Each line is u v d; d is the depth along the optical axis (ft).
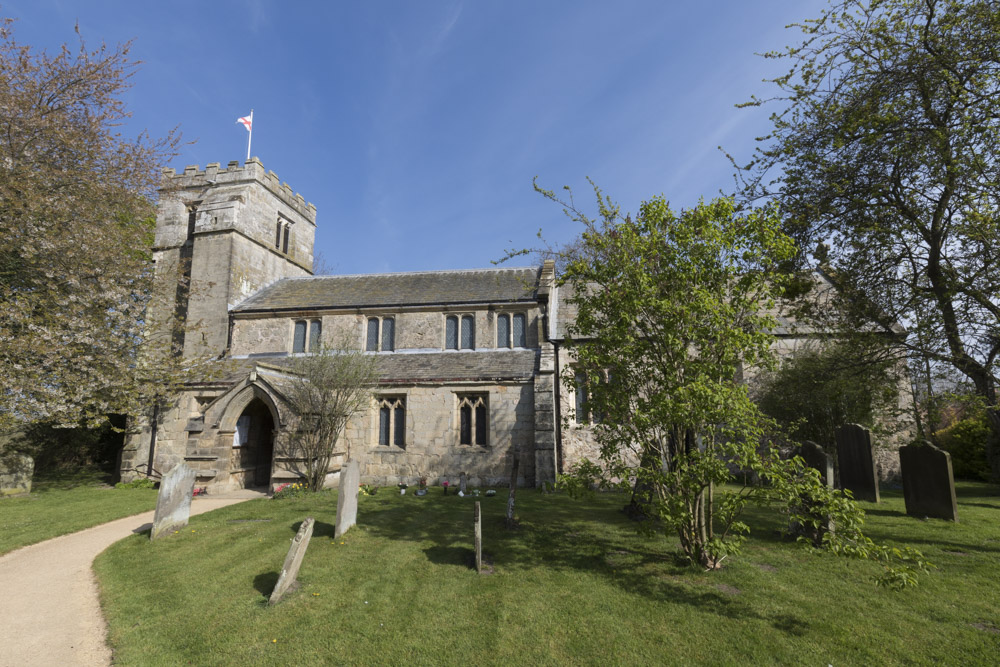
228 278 74.90
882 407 42.57
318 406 52.31
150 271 63.16
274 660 17.65
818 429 50.44
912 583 17.76
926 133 35.40
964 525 32.76
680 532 25.77
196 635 19.57
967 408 39.27
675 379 23.82
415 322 70.90
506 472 57.31
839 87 38.42
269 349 72.38
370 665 17.29
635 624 19.54
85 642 19.77
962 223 34.09
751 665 16.53
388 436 60.90
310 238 98.68
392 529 34.55
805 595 21.88
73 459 75.46
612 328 24.84
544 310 67.77
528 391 58.90
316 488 50.42
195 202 82.02
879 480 58.39
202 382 62.13
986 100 33.19
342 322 71.67
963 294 36.22
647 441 25.00
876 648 17.25
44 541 34.88
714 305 22.67
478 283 76.69
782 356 57.47
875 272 39.42
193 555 29.66
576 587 23.31
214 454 54.13
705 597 21.80
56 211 50.52
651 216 24.57
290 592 23.31
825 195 39.27
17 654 18.85
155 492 55.36
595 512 39.91
